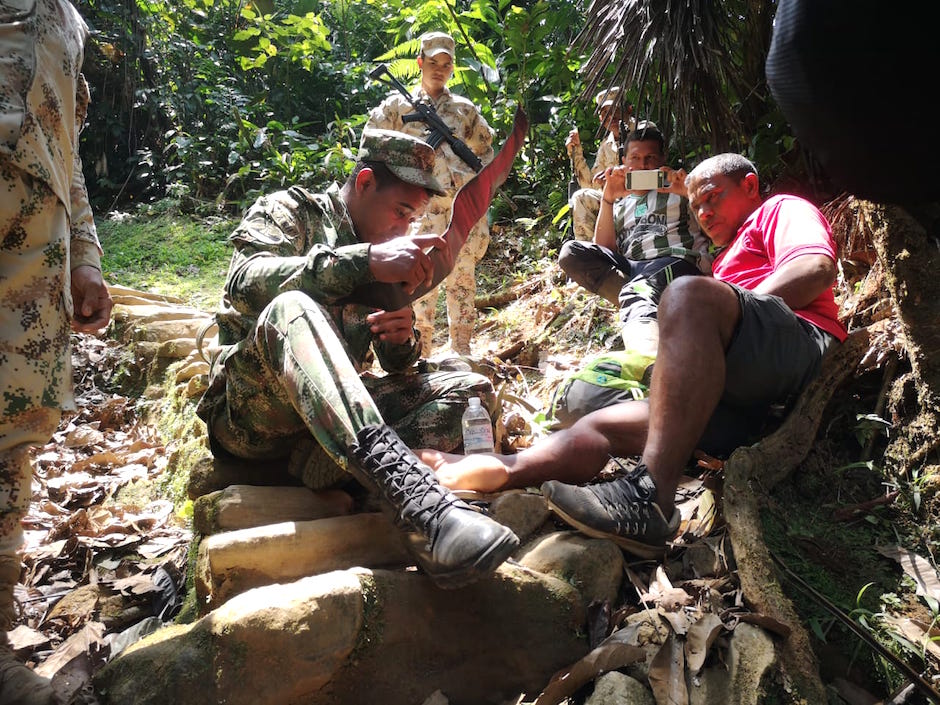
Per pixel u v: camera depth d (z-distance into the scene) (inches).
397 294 88.0
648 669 74.3
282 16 426.9
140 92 385.4
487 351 184.5
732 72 149.0
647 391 110.7
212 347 171.6
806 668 73.7
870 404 108.3
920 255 96.8
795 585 84.9
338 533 86.4
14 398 73.8
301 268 86.4
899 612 84.6
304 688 72.1
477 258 180.2
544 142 279.1
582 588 82.7
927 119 30.6
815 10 31.0
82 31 87.0
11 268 74.9
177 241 307.0
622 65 150.3
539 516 91.9
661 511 85.1
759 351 94.3
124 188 385.7
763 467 95.3
